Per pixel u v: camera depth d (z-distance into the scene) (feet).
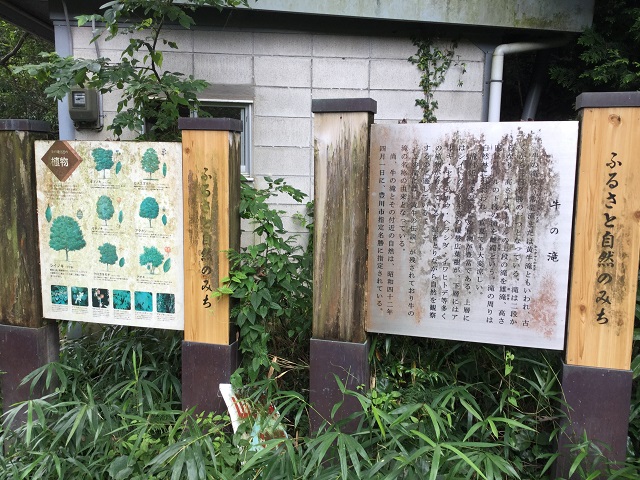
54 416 9.66
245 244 14.69
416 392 9.09
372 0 13.66
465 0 13.87
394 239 8.65
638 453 8.50
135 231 9.61
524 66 19.71
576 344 7.84
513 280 8.12
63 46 14.20
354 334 8.84
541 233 7.92
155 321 9.70
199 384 9.49
